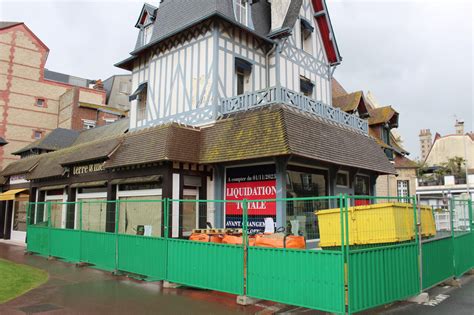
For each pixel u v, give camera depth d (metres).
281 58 14.19
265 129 10.44
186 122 13.16
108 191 13.32
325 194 12.47
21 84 28.53
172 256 8.20
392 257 6.57
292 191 11.12
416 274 7.20
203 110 12.67
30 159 19.95
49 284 8.62
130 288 8.19
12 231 20.22
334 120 13.31
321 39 16.67
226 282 7.14
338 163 11.57
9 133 27.58
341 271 5.67
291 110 11.01
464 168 47.25
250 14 14.05
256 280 6.71
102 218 13.62
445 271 8.61
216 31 12.69
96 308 6.69
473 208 11.70
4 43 27.84
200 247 7.66
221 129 11.68
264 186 11.05
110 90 37.53
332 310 5.71
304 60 15.38
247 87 13.66
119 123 22.09
